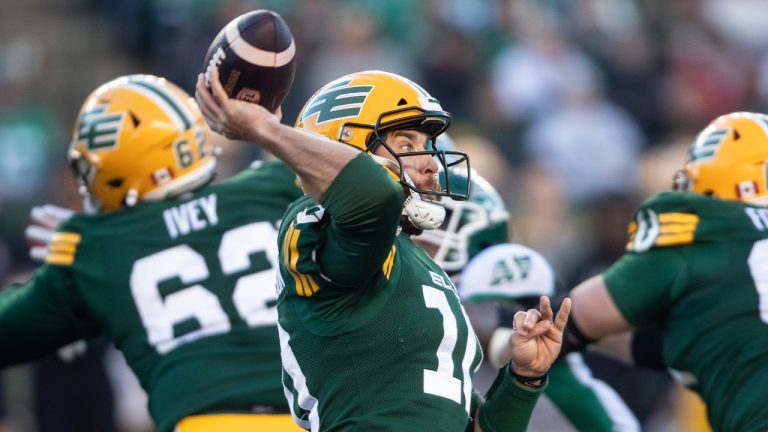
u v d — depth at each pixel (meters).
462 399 12.04
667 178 31.81
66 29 46.72
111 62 44.75
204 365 15.79
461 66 41.09
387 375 11.77
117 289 16.33
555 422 18.02
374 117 12.34
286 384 12.45
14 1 48.00
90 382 25.02
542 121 40.50
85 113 17.02
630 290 16.30
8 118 40.75
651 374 26.17
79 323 16.73
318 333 11.82
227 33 11.95
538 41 41.75
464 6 42.44
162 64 42.91
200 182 17.03
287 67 12.14
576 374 18.22
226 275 16.25
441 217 12.34
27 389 26.61
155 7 43.56
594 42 42.84
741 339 15.74
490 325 16.73
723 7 45.66
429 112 12.38
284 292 12.23
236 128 11.51
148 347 16.17
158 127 16.80
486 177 29.48
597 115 40.66
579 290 16.75
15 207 33.00
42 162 39.91
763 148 16.69
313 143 11.33
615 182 39.88
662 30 44.44
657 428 26.33
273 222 16.62
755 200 16.61
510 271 16.92
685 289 16.08
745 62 44.91
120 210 16.80
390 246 11.41
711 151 16.84
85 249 16.58
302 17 41.56
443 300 12.23
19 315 16.56
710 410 16.00
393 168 12.21
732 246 16.11
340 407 11.80
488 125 40.41
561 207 35.91
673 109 42.28
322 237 11.55
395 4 42.50
